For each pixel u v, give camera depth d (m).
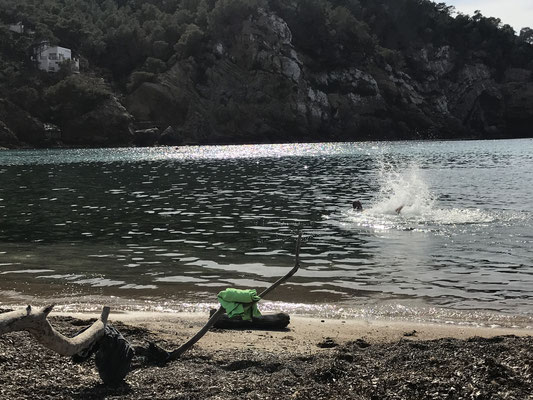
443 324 8.12
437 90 159.12
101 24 148.88
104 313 5.37
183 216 19.84
